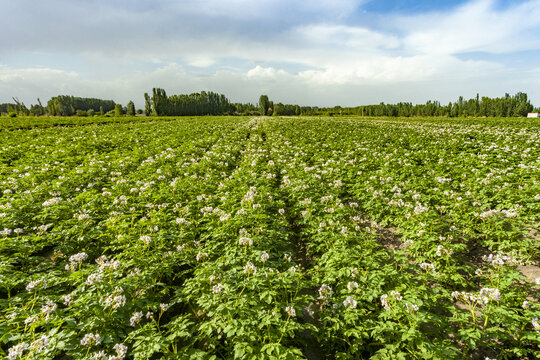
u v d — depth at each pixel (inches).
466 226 301.9
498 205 339.6
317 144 881.5
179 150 815.1
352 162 607.5
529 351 161.0
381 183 445.7
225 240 285.6
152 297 209.5
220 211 325.1
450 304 213.3
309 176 506.9
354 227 312.5
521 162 527.5
